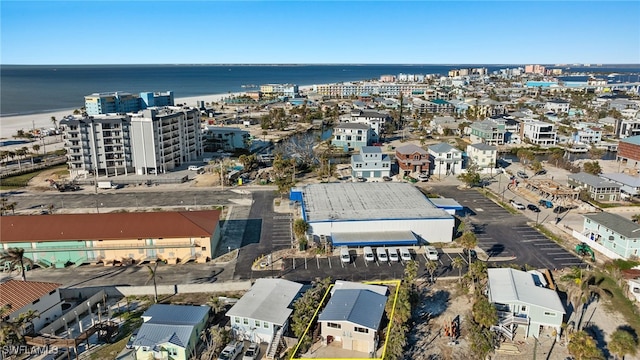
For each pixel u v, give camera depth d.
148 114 121.62
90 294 61.22
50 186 114.12
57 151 156.38
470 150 133.25
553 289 61.56
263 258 72.94
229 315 52.53
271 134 196.88
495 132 171.88
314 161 139.50
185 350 47.81
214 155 150.12
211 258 72.81
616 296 61.12
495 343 49.97
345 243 73.88
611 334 52.62
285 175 122.69
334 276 67.38
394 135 195.38
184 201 102.31
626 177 110.19
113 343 51.28
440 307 58.69
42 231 71.38
